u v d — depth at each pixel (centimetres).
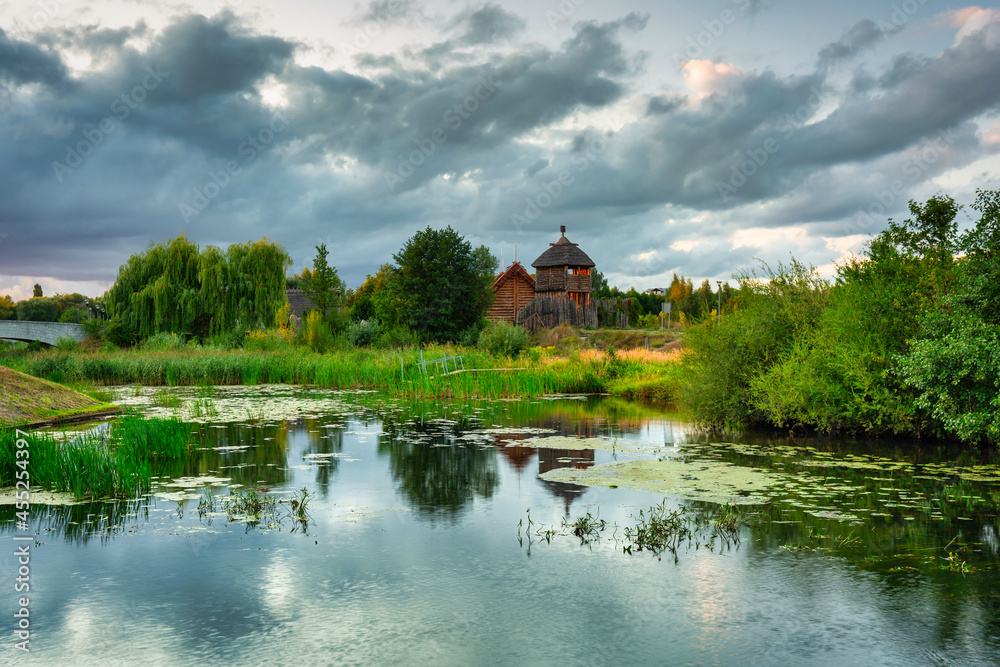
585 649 391
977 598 463
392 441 1167
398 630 416
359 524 649
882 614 438
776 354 1316
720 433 1266
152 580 500
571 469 912
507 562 540
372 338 4028
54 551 567
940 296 1060
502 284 5462
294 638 405
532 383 2178
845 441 1152
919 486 798
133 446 991
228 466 942
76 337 4066
